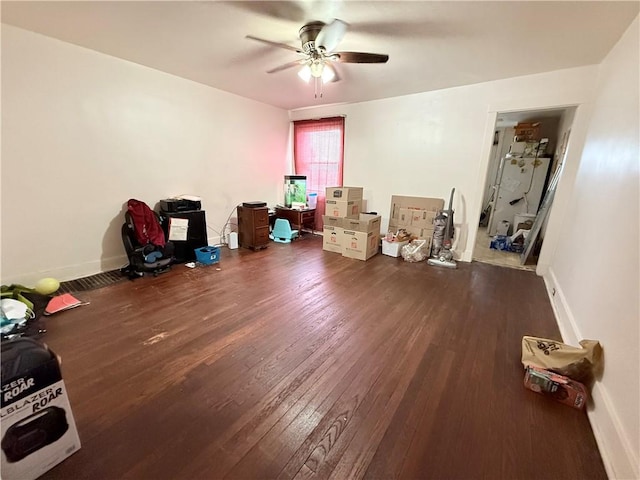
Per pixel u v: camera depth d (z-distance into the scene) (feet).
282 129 16.63
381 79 10.69
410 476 3.63
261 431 4.22
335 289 9.32
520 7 5.95
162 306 7.93
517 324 7.38
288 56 9.01
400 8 6.15
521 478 3.63
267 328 6.96
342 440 4.10
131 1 6.07
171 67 10.25
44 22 7.12
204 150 12.82
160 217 11.09
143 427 4.23
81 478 3.52
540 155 15.85
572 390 4.68
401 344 6.43
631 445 3.49
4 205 7.97
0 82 7.49
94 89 9.14
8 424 3.17
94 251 9.93
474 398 4.91
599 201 6.64
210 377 5.29
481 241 16.24
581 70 9.20
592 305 5.75
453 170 12.26
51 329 6.71
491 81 10.78
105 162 9.78
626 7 5.76
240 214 13.89
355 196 13.47
